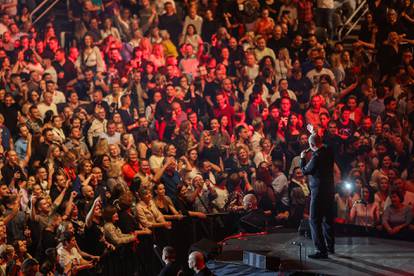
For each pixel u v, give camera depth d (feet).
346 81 68.80
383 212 63.00
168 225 58.13
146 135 61.46
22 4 58.08
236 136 65.21
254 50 67.62
